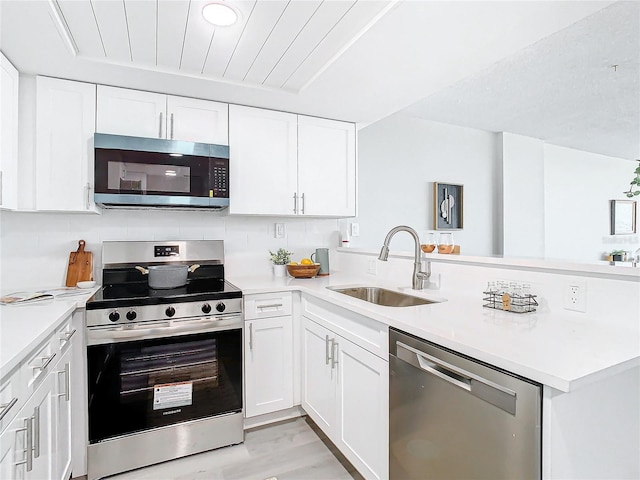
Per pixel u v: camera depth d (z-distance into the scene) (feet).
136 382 5.97
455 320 4.42
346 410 5.78
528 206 14.37
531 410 2.93
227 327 6.64
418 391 4.19
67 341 5.32
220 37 5.35
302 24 5.00
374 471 5.05
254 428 7.35
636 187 19.57
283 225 9.43
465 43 5.34
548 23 4.82
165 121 7.14
